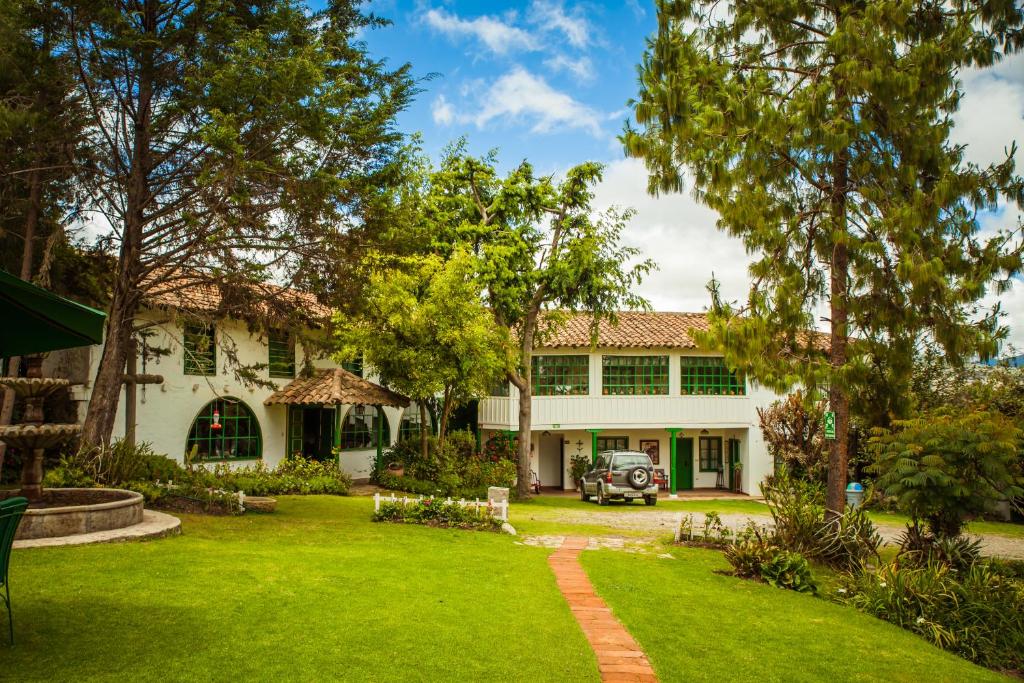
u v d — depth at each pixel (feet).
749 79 36.47
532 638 23.13
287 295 47.65
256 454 73.67
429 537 41.81
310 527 41.57
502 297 77.20
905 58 33.53
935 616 30.37
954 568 37.40
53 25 36.09
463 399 79.77
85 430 41.70
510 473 83.66
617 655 22.44
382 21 46.32
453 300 68.95
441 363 70.03
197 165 41.57
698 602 30.19
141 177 42.55
